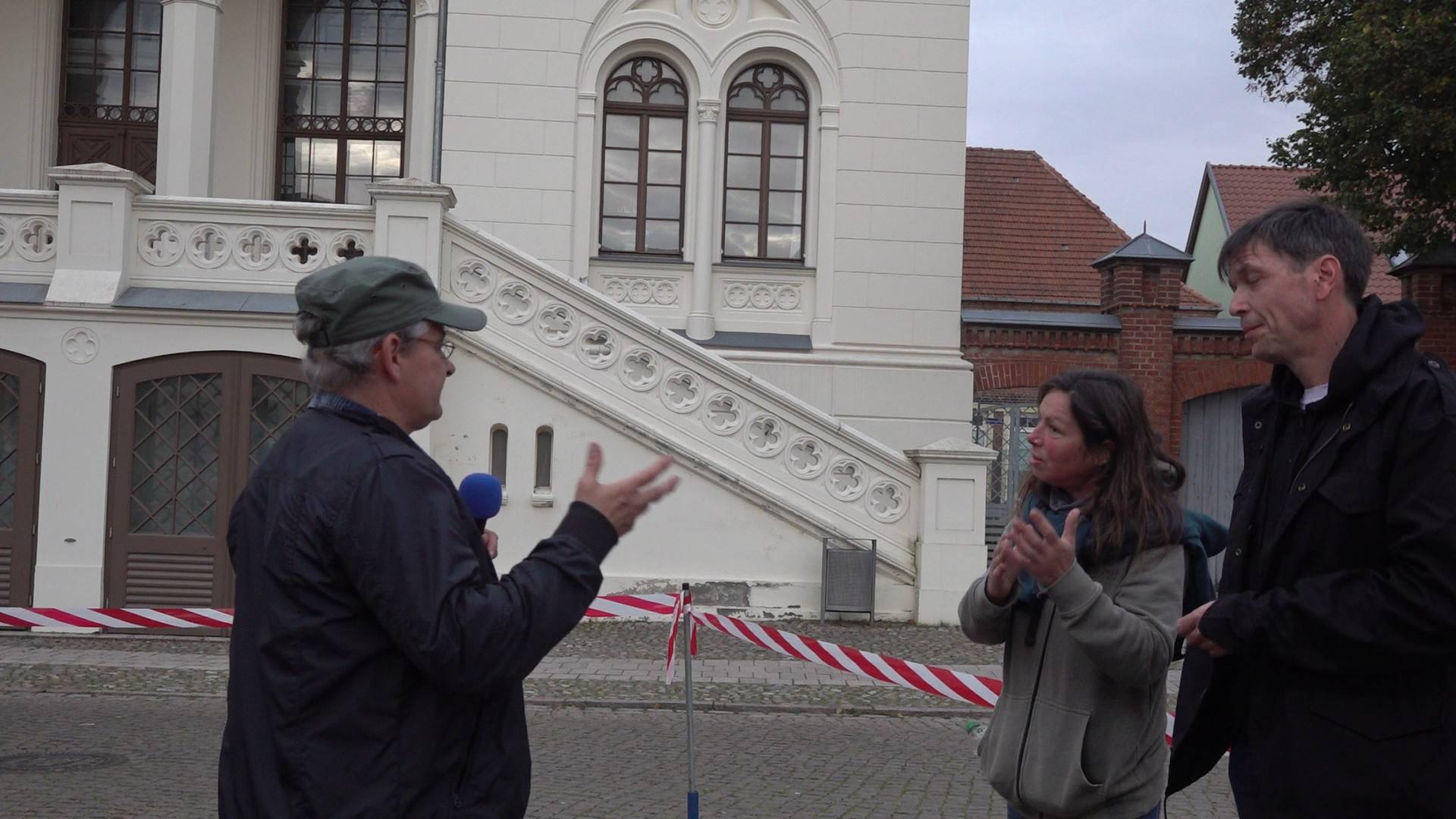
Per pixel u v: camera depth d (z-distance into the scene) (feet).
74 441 46.24
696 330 64.28
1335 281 9.98
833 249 64.49
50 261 47.19
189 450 46.62
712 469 49.37
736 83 65.98
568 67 64.08
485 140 63.77
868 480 50.29
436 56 64.64
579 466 49.11
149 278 47.39
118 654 41.60
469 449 48.73
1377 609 9.12
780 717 33.68
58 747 27.63
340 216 47.83
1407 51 60.29
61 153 71.72
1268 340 10.13
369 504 8.22
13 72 71.10
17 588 46.11
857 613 49.65
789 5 64.95
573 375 49.60
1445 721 9.26
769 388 49.90
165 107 63.26
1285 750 9.69
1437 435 9.19
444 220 48.83
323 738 8.16
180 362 46.60
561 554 8.57
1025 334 68.59
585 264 64.23
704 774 26.50
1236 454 68.69
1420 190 65.21
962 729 32.89
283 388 46.80
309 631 8.21
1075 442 11.10
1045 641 11.15
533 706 34.09
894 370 63.93
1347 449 9.62
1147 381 68.23
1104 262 69.51
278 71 72.13
